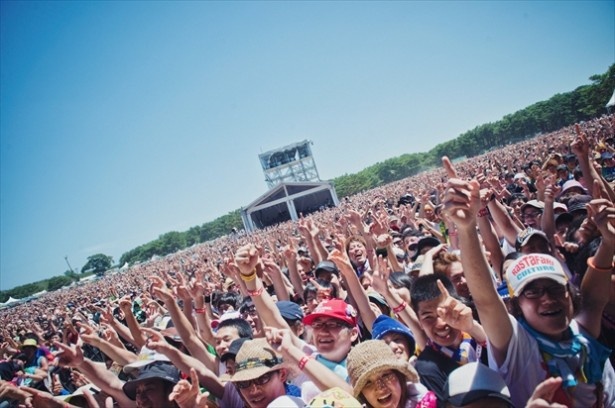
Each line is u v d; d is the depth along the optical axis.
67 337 6.15
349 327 3.51
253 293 3.76
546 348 2.52
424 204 10.73
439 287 2.70
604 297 2.77
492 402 2.25
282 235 18.98
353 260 6.87
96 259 111.44
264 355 3.16
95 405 3.99
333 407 2.46
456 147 103.88
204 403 2.79
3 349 8.50
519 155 29.41
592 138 20.41
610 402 2.75
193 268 24.94
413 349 3.49
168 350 3.50
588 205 2.84
